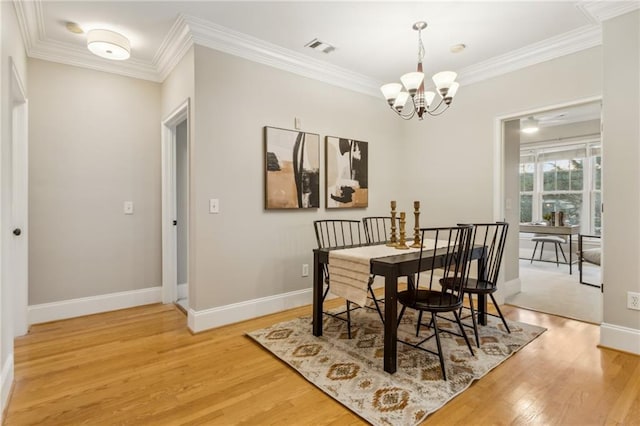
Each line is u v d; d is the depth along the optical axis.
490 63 3.46
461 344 2.50
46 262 3.04
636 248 2.33
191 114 2.80
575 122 6.00
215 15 2.59
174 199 3.69
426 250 2.61
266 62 3.17
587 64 2.90
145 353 2.41
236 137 2.99
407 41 3.03
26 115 2.81
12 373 1.96
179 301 3.68
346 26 2.77
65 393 1.90
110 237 3.36
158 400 1.84
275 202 3.22
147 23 2.68
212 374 2.11
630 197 2.36
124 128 3.42
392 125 4.38
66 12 2.50
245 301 3.08
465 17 2.64
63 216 3.12
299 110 3.43
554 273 5.12
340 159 3.78
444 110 4.00
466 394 1.87
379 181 4.23
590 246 5.67
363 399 1.81
